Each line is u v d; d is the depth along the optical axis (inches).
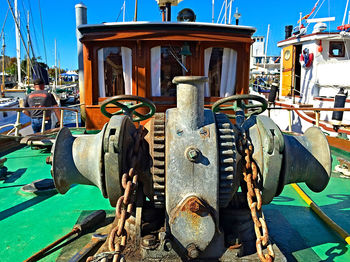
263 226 75.4
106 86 240.5
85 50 234.2
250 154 87.1
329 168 93.8
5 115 622.5
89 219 115.2
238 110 103.0
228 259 84.5
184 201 80.4
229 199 86.2
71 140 98.3
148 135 90.0
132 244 89.9
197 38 225.9
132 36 225.3
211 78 243.0
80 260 91.1
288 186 165.8
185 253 80.9
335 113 317.7
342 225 123.3
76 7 293.3
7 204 143.3
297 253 101.1
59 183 93.5
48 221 126.3
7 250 106.3
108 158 82.4
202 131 84.4
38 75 585.9
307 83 453.1
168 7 278.1
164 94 240.1
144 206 94.9
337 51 436.5
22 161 213.5
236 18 275.7
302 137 99.5
